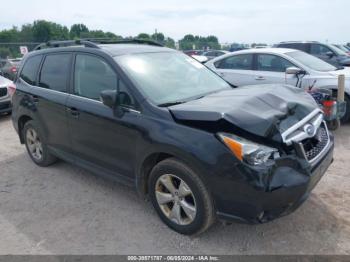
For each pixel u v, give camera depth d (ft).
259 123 9.27
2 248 10.63
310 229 10.85
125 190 14.12
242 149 8.92
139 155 11.10
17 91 17.02
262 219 9.24
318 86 22.34
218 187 9.32
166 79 12.59
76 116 13.32
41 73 15.81
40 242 10.85
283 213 9.39
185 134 9.82
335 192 13.11
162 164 10.57
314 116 11.12
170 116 10.40
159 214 11.33
